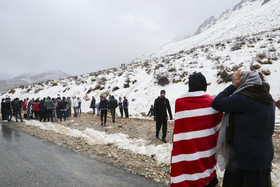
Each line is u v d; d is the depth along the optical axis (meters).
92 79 28.61
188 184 1.96
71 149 5.62
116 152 5.35
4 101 12.62
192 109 2.07
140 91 19.31
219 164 1.95
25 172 3.90
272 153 1.74
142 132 8.45
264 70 13.34
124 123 11.23
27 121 12.48
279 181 3.43
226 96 1.88
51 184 3.37
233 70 14.66
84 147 5.83
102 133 8.05
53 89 30.86
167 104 6.76
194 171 1.96
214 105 1.89
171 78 18.44
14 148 5.73
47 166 4.23
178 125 2.12
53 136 7.44
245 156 1.68
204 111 2.04
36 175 3.75
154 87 18.78
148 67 26.55
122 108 14.52
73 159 4.72
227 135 1.85
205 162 1.98
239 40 27.33
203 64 18.98
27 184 3.37
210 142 2.01
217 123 2.08
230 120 1.83
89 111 19.05
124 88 21.33
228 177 1.82
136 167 4.20
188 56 24.14
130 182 3.46
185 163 2.01
